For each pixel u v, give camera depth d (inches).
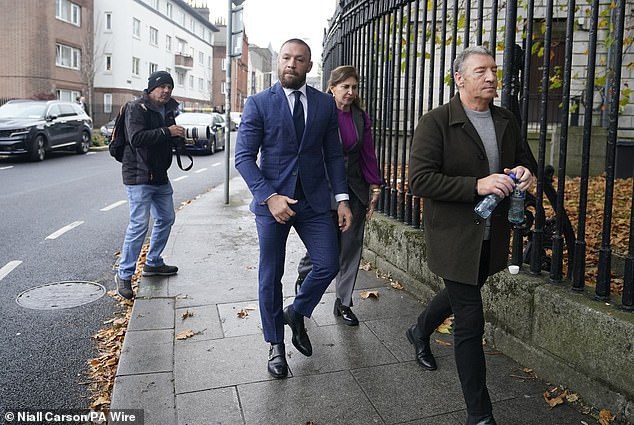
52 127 746.2
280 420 112.5
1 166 649.6
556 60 492.4
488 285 149.3
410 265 191.2
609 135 120.6
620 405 109.9
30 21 1353.3
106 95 1722.4
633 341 107.0
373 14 234.5
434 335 156.4
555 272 134.9
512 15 149.3
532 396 122.1
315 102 133.0
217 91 2910.9
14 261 250.5
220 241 267.9
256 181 125.9
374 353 144.1
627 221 279.1
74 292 209.3
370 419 113.4
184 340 150.1
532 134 486.6
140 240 197.3
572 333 121.3
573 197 363.3
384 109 231.5
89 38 1585.9
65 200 417.1
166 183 201.5
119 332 169.6
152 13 1942.7
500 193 100.3
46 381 140.4
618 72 120.5
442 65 184.9
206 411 115.4
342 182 139.8
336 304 169.5
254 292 190.2
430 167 107.4
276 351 132.5
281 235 133.0
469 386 106.3
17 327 175.2
